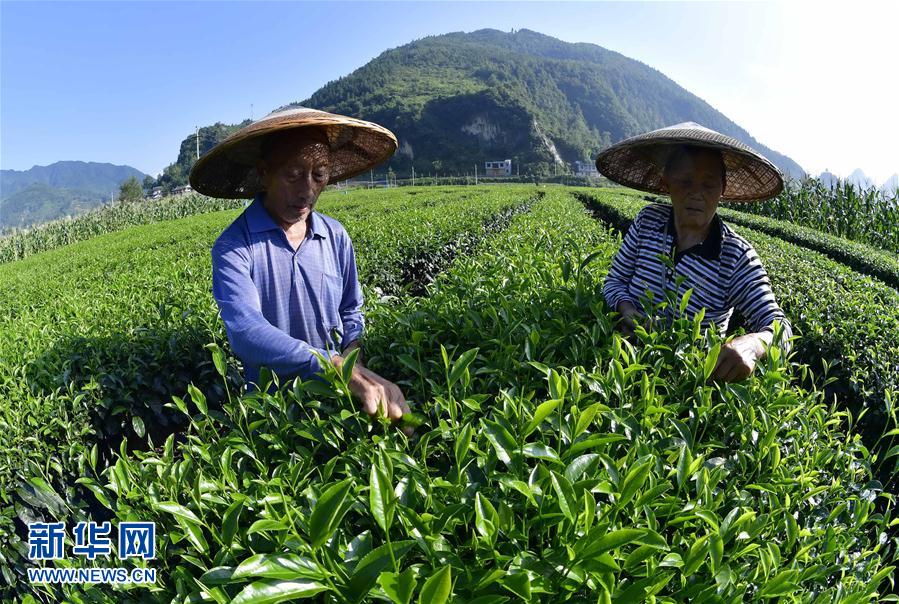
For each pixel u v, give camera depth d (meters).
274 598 1.07
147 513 1.66
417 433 2.07
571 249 4.60
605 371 2.27
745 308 2.84
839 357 4.59
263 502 1.45
